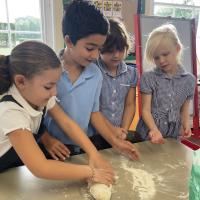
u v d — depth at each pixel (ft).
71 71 3.14
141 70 5.29
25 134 2.11
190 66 6.41
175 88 3.99
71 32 2.74
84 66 3.13
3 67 2.17
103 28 2.67
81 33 2.64
